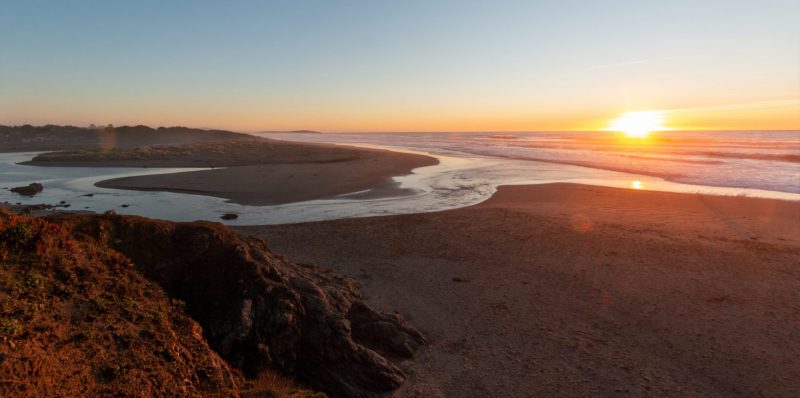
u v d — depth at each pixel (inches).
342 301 493.0
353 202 1337.4
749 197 1314.0
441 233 935.7
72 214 441.4
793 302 595.2
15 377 243.3
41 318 290.0
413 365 455.2
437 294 629.6
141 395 281.4
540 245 844.6
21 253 340.8
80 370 272.5
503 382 429.4
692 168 2064.5
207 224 485.1
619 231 935.0
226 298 421.1
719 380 432.1
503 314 567.5
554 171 2094.0
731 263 739.4
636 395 410.9
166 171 2249.0
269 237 923.4
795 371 443.5
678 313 567.2
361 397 398.6
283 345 408.5
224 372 346.3
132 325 330.3
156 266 424.8
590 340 504.4
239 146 3811.5
